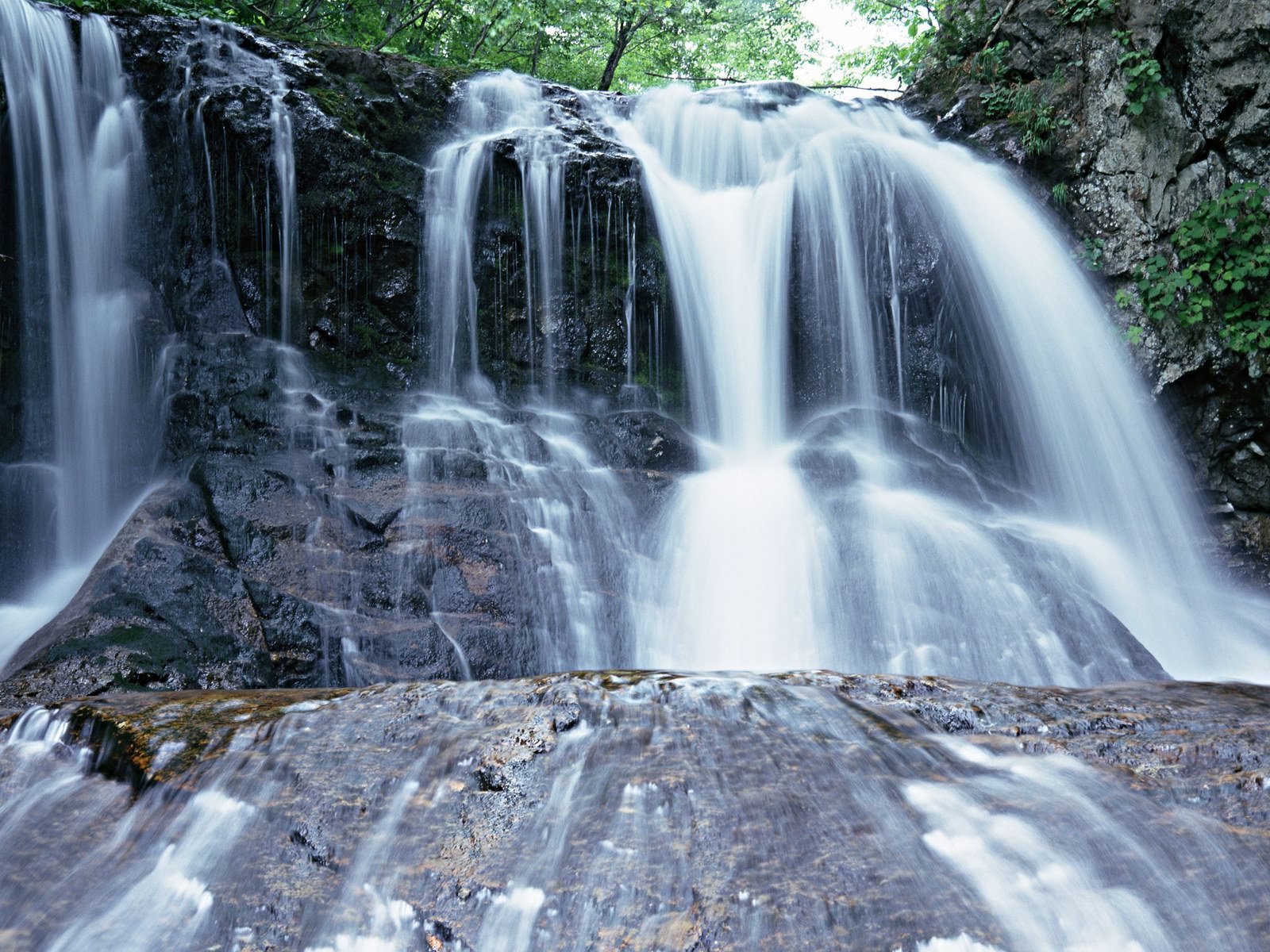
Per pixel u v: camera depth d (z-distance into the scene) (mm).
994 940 2922
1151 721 4035
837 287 9578
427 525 6594
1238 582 9734
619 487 7582
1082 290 10078
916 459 8781
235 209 8328
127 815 3490
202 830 3377
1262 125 9516
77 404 8133
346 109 8953
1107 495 9508
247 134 8234
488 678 6062
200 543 6164
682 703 3908
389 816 3381
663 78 18797
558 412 8734
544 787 3457
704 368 9375
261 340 8094
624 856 3164
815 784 3467
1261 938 3018
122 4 9156
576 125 9914
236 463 6715
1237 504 10000
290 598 5957
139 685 5191
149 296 8391
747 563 6965
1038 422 9508
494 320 9031
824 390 9477
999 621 6551
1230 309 9664
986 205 10023
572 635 6434
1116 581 7926
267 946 3031
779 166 10109
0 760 3818
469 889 3125
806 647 6562
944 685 4305
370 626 6020
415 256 8828
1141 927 3031
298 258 8477
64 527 7934
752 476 8086
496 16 15430
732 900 3006
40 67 8078
